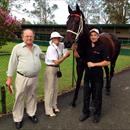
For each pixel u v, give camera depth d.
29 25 38.53
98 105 5.61
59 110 6.32
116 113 6.23
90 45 5.58
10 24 19.48
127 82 9.95
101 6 45.78
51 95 5.82
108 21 45.00
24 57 5.08
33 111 5.59
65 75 10.97
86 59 5.67
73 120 5.72
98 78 5.49
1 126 5.36
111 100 7.32
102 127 5.39
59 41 5.71
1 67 12.23
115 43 8.16
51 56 5.61
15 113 5.35
